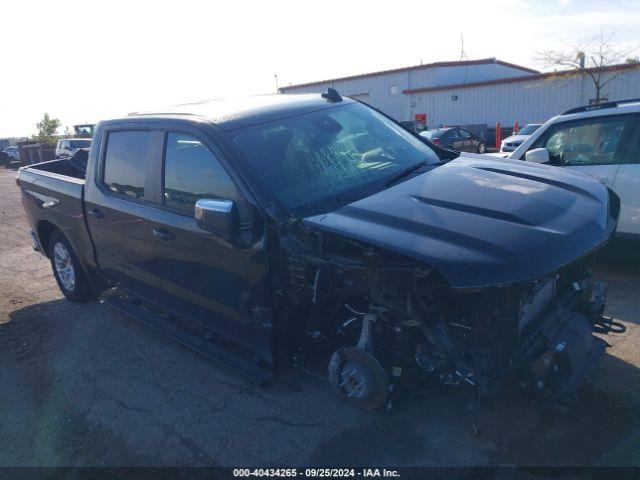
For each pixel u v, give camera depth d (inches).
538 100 1141.7
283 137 154.1
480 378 111.1
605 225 127.3
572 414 129.1
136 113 190.9
